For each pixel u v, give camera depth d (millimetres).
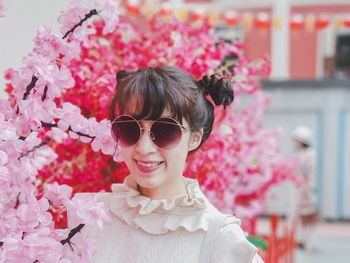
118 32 3865
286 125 13523
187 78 2215
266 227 11898
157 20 4203
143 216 2176
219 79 2309
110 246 2195
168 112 2145
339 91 13445
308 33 16438
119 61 3906
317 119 13500
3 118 1916
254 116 6191
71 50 2098
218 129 4102
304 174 10125
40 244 1853
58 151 3225
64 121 2107
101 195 2324
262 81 13438
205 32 4129
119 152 2277
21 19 3166
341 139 13578
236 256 2053
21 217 1890
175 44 4000
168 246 2123
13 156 1924
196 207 2139
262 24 10352
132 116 2154
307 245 10445
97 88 3244
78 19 2143
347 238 11898
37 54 2016
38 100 1958
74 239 1965
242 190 5887
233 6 15719
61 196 1975
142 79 2160
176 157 2176
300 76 16547
